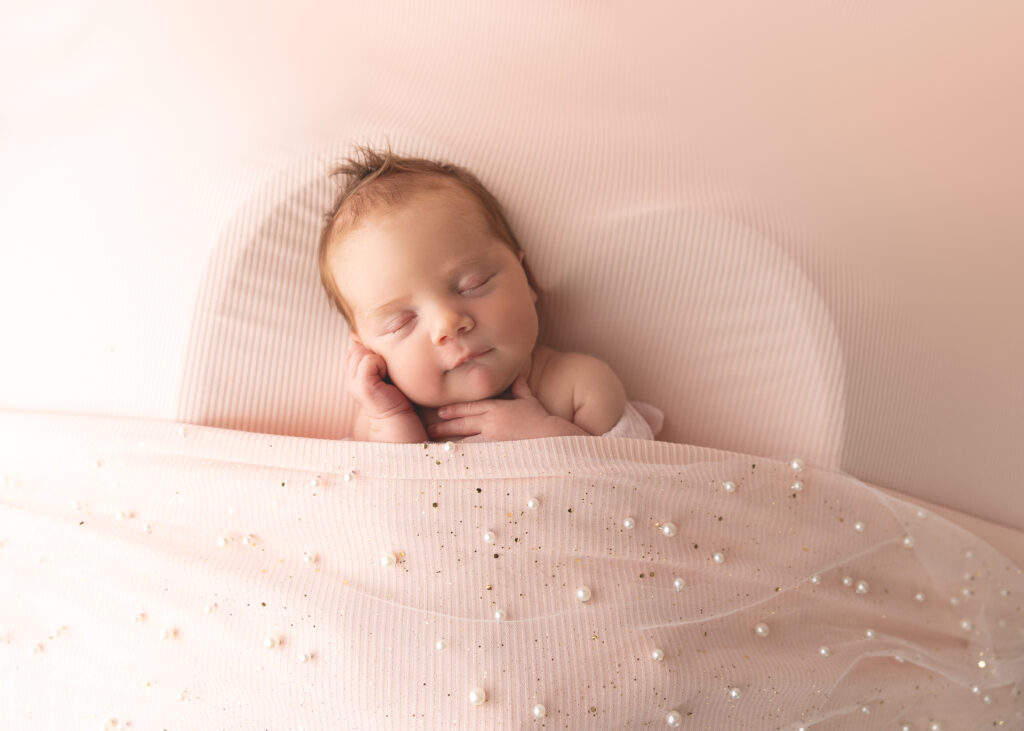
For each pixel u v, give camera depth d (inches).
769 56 56.0
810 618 43.6
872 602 44.9
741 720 40.9
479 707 38.3
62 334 50.4
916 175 51.7
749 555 43.2
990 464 49.9
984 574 45.8
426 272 43.8
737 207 49.8
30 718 46.0
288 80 54.5
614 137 52.3
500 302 44.8
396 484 41.4
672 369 51.6
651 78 54.8
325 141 51.9
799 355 48.9
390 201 45.0
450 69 55.4
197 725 42.8
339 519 41.9
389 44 56.6
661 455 43.1
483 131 52.4
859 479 48.5
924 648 44.6
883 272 49.4
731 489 43.3
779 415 49.6
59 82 57.7
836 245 49.4
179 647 43.0
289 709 40.8
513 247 49.2
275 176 50.6
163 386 48.9
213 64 55.4
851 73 55.2
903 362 49.1
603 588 40.3
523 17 56.2
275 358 50.2
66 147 55.1
